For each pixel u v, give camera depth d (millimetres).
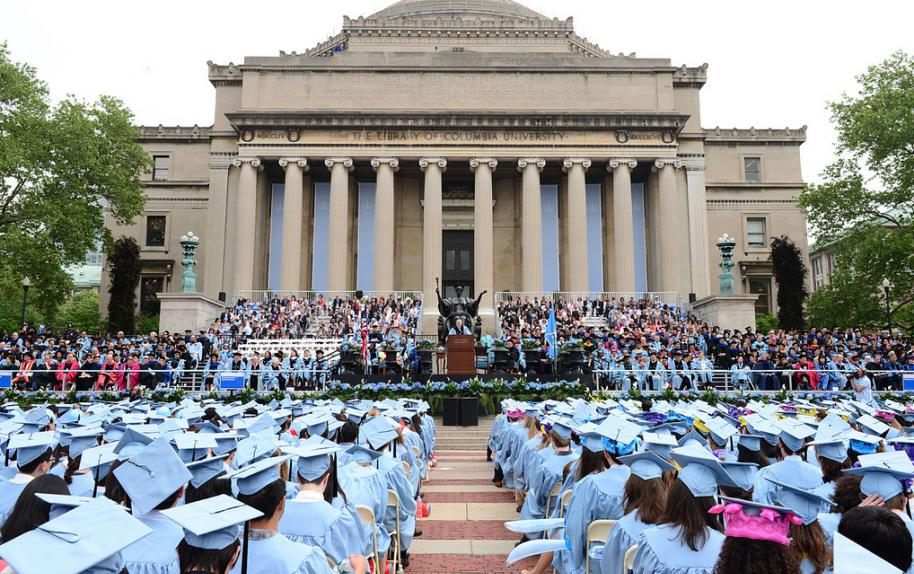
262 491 4191
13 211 37938
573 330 33750
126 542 3111
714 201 53062
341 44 55188
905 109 36438
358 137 46219
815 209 39594
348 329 35844
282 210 49156
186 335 33281
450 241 51000
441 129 46281
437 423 23156
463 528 10359
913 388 24797
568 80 48469
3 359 28156
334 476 5738
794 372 24984
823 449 7090
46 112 38844
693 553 4188
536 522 6504
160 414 13492
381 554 6938
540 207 46125
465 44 53562
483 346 28797
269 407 14648
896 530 3365
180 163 53500
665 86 48438
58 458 8641
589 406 12422
